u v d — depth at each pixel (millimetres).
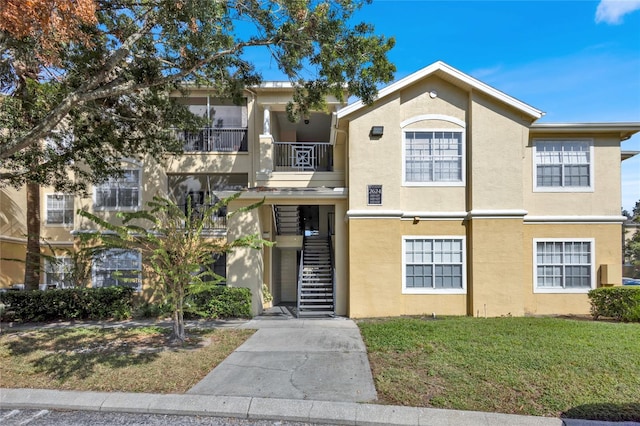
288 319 11445
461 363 6477
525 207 12438
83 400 5359
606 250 12273
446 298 11820
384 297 11570
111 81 8328
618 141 12500
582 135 12500
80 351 7578
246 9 7418
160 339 8633
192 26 6820
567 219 12281
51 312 11305
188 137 16062
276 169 16250
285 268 17219
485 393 5363
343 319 11344
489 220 11625
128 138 11445
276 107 15867
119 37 8219
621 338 7914
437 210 11992
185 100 16203
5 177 10500
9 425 4820
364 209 11789
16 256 16953
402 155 12023
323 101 9656
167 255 7961
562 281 12250
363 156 11906
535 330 8727
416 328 9109
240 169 15805
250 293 11648
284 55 8195
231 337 8820
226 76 9422
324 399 5309
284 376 6211
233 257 12227
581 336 8102
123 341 8422
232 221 12344
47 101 9336
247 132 16031
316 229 18297
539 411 4895
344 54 7891
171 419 5004
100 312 11531
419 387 5602
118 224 14523
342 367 6613
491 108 11852
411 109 12148
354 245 11688
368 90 8391
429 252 11938
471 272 11672
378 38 8039
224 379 6094
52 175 12383
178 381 6000
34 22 5570
